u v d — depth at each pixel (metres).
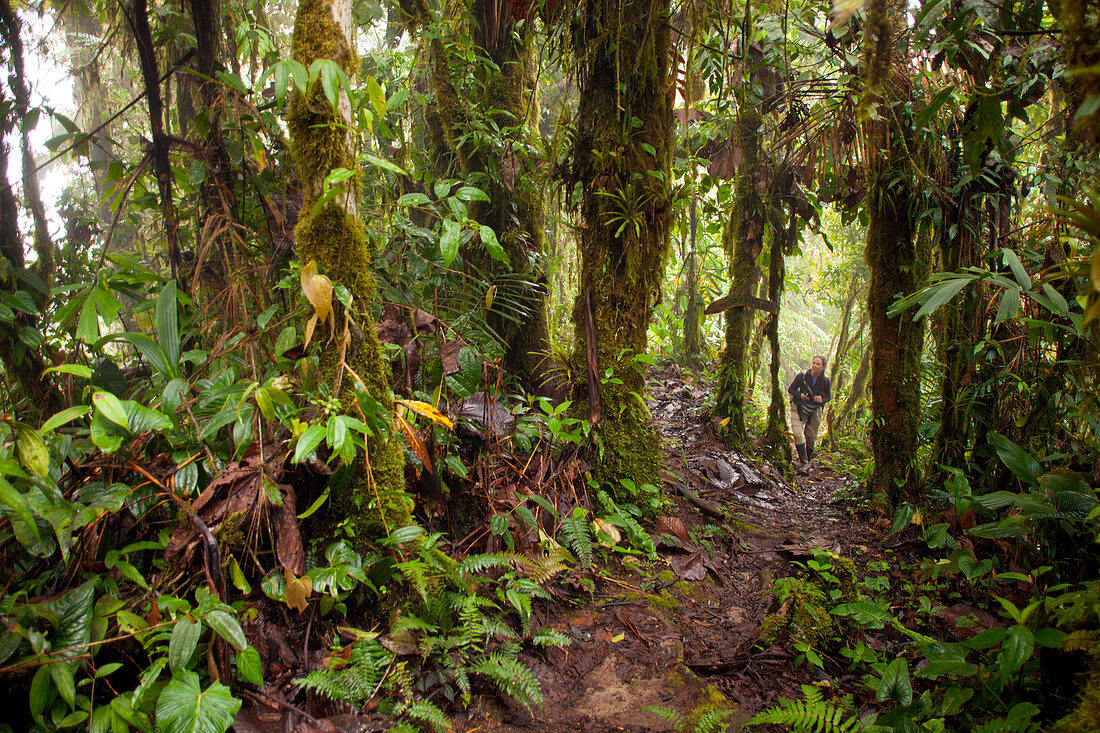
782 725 2.32
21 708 1.73
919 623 3.08
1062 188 3.42
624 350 4.05
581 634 2.78
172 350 2.20
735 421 6.88
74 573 1.95
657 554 3.71
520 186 4.99
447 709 2.16
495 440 3.39
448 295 4.26
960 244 4.63
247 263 2.85
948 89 2.31
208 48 3.04
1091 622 1.77
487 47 5.43
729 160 7.08
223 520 2.11
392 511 2.45
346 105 2.38
